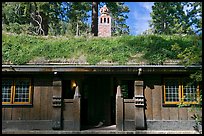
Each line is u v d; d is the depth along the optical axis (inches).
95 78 498.3
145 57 431.5
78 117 411.2
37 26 787.4
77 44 484.7
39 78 420.5
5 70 398.3
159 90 418.9
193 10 579.2
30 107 414.6
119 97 415.5
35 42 489.1
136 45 480.1
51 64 409.1
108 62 422.6
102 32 618.5
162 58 423.8
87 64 414.3
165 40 497.0
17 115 413.1
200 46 370.3
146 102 416.5
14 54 432.5
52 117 410.6
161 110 414.9
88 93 495.5
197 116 392.2
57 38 521.7
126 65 404.2
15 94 417.1
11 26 754.2
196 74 371.2
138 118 409.4
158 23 1076.5
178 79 421.1
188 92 418.9
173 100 418.9
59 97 412.8
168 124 411.5
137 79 417.4
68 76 419.5
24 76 419.5
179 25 970.1
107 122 479.8
